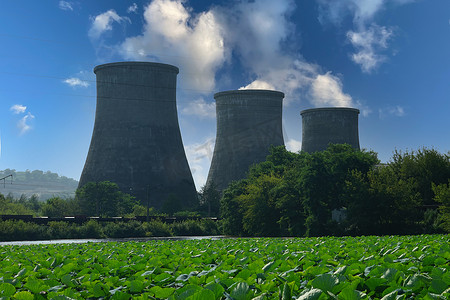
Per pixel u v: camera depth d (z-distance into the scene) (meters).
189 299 3.80
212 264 7.93
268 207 55.28
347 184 43.25
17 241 50.69
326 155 49.53
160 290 4.89
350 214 42.97
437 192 36.56
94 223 60.00
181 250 11.23
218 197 107.44
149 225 65.38
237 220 62.31
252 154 110.56
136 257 8.92
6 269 7.38
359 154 46.88
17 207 86.94
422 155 49.38
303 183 45.62
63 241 49.47
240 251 10.09
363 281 5.05
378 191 41.88
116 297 5.01
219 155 116.88
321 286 4.48
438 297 4.16
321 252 9.35
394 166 51.31
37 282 5.48
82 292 5.29
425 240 13.83
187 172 126.50
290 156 73.25
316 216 45.19
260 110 114.00
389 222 42.03
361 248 10.23
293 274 5.35
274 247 11.50
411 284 4.89
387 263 6.39
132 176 116.88
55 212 95.38
